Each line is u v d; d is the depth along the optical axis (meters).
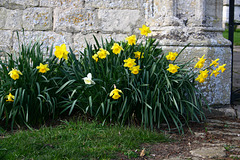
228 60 4.04
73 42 4.15
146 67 3.28
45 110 3.26
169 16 3.90
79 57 4.10
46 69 3.00
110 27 4.16
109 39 4.16
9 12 4.15
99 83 3.16
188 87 3.46
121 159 2.35
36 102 3.15
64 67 3.36
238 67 7.88
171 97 3.25
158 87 3.20
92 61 3.28
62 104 3.40
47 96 3.06
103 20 4.14
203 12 3.89
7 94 3.07
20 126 3.15
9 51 4.18
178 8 3.93
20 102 2.98
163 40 3.87
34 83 3.16
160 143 2.75
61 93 3.27
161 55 3.86
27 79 3.16
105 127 3.06
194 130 3.17
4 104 3.07
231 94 4.26
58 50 2.95
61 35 4.14
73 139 2.65
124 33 4.17
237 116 3.76
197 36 3.88
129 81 3.21
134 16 4.15
